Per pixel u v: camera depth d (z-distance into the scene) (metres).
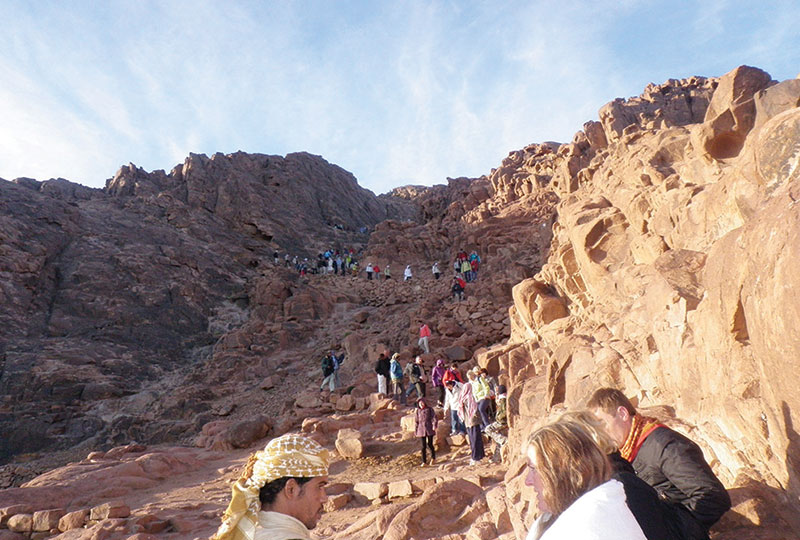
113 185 48.59
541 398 7.81
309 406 17.31
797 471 2.70
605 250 10.19
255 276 36.41
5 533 8.93
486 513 5.49
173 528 8.22
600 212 11.39
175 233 39.62
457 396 11.53
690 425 4.20
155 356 25.33
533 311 12.08
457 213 43.09
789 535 2.69
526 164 42.31
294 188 56.50
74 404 20.84
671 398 4.89
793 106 6.35
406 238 40.44
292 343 26.36
